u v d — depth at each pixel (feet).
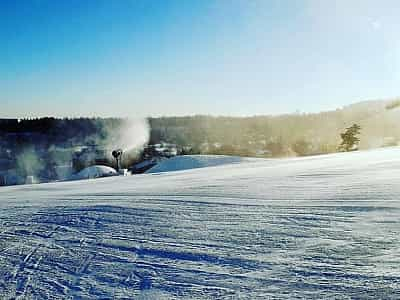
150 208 28.91
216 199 30.96
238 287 13.51
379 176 37.24
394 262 14.06
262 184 38.88
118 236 21.75
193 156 132.05
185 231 21.35
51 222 27.45
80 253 19.36
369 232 17.90
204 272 15.23
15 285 15.84
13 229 26.12
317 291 12.43
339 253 15.60
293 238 18.25
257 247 17.47
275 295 12.53
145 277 15.39
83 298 14.07
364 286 12.35
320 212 22.94
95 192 44.34
